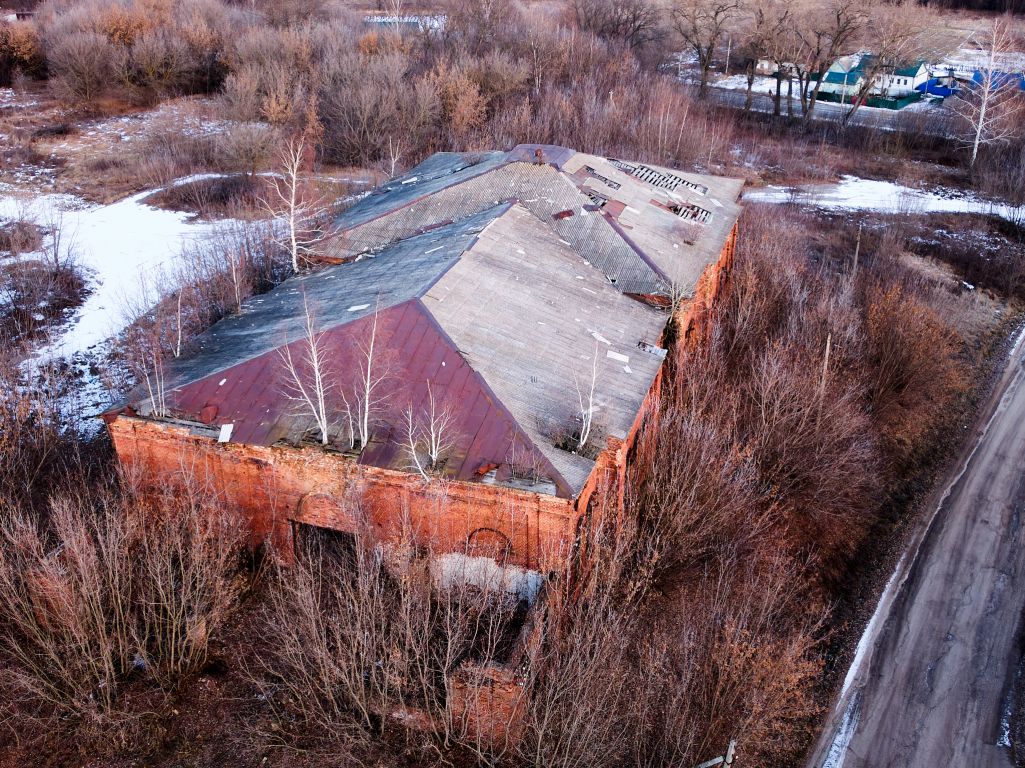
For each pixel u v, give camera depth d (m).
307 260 32.88
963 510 31.44
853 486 28.42
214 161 61.47
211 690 20.41
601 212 31.95
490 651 18.45
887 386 35.41
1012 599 26.97
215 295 36.16
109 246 46.53
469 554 21.03
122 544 20.33
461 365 22.23
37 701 19.89
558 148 36.00
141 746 19.16
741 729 19.16
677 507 23.80
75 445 29.58
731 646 19.84
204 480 22.36
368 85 63.56
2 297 39.28
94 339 36.84
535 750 18.48
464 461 20.34
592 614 20.42
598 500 21.84
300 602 18.59
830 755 21.52
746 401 30.16
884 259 49.44
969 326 45.34
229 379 22.89
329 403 21.98
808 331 33.47
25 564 20.80
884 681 23.81
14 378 32.75
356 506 20.84
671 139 64.56
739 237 42.22
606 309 27.47
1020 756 21.61
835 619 25.94
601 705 18.03
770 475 28.09
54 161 62.72
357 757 18.80
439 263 26.94
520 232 30.02
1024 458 34.78
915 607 26.62
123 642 19.95
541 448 20.33
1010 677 24.00
